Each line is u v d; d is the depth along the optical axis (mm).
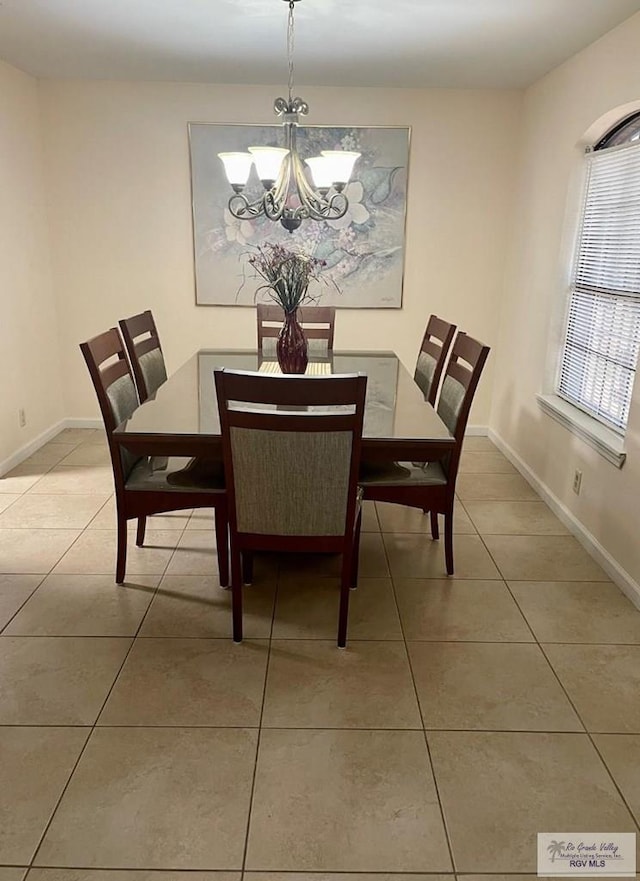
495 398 4609
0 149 3695
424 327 4562
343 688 2057
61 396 4648
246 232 4355
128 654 2205
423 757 1791
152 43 3266
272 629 2361
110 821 1577
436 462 2818
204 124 4172
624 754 1812
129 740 1829
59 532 3094
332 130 4184
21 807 1611
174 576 2723
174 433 2223
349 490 2078
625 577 2637
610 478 2791
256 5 2711
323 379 1899
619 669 2172
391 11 2742
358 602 2549
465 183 4305
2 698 1984
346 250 4398
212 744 1820
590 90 3129
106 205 4324
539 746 1837
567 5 2625
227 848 1515
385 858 1498
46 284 4355
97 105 4137
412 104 4160
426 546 3037
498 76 3783
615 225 3047
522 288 4082
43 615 2420
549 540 3111
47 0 2676
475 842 1542
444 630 2375
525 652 2254
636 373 2570
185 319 4543
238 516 2137
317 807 1627
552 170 3611
